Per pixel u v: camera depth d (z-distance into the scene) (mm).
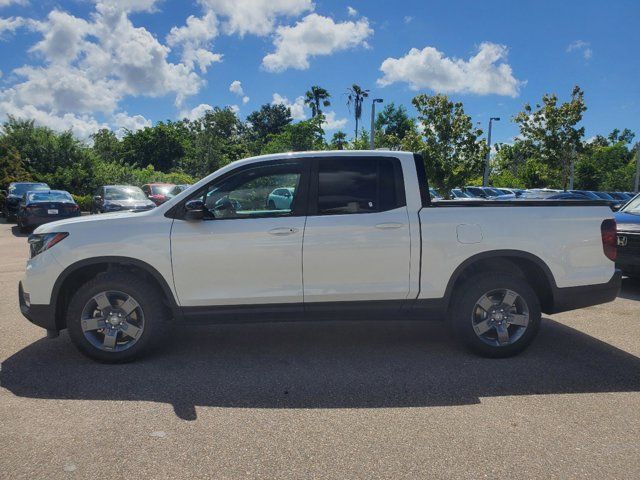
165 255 4512
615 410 3617
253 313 4590
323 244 4527
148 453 3043
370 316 4668
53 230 4645
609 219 4824
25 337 5375
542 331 5555
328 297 4574
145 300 4512
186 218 4434
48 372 4371
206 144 58312
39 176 28578
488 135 35781
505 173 47062
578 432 3297
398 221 4574
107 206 17250
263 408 3670
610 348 4977
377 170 4707
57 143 30672
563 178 25922
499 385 4074
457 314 4664
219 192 4664
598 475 2803
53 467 2889
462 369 4426
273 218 4574
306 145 55219
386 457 2996
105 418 3504
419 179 4727
